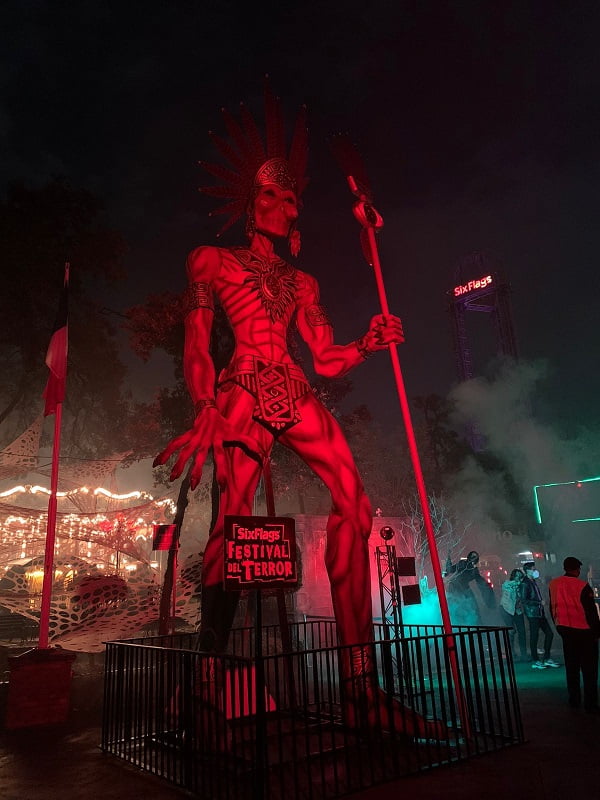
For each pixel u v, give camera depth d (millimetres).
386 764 5645
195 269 7582
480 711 6105
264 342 7527
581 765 5473
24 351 22062
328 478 7246
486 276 53344
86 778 5895
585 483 29062
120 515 13852
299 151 8461
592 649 7629
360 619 6762
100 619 10500
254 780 4594
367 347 7605
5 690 9609
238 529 5039
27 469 16562
